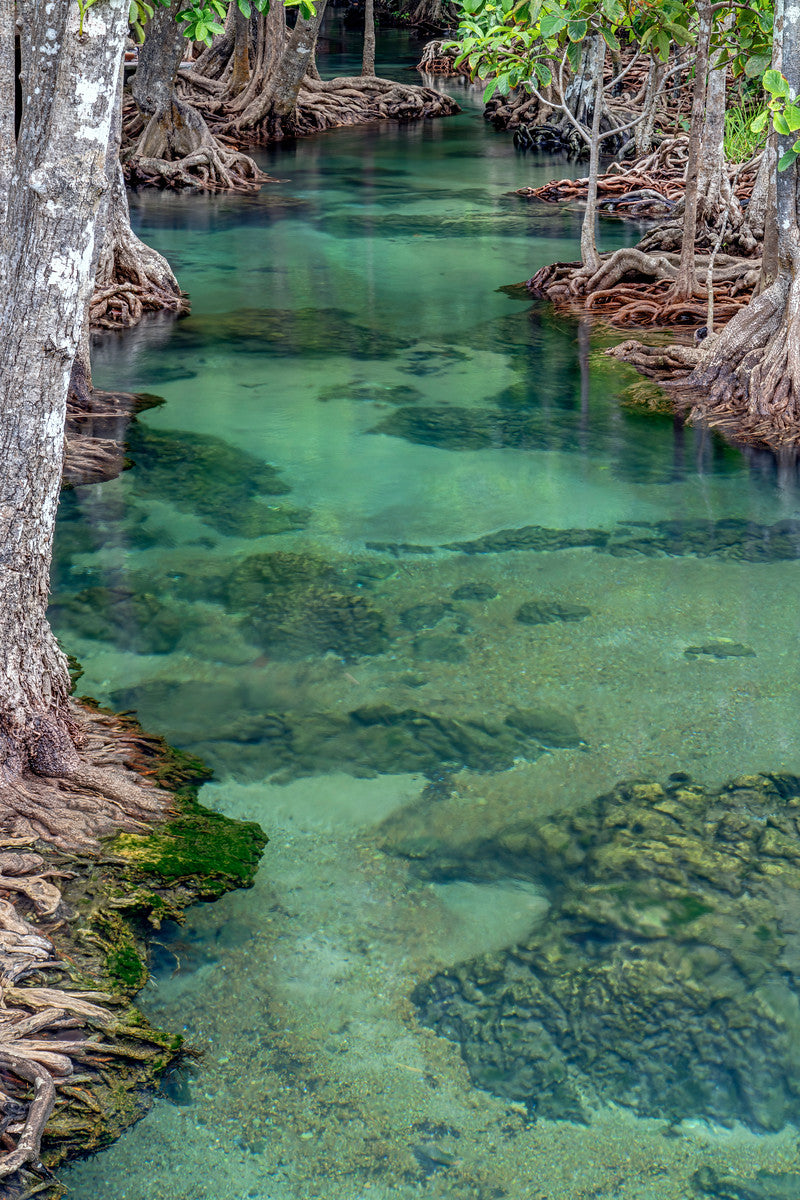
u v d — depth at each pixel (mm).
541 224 20672
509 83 13586
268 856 4805
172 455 9656
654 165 24219
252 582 7383
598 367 12344
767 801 5184
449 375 12070
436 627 6801
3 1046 3578
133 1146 3457
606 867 4773
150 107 24531
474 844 4922
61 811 4711
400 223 20703
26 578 4633
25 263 4332
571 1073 3816
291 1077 3748
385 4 63562
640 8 13156
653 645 6574
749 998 4109
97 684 6129
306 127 33250
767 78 9406
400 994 4113
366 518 8430
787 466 9578
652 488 9078
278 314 14367
